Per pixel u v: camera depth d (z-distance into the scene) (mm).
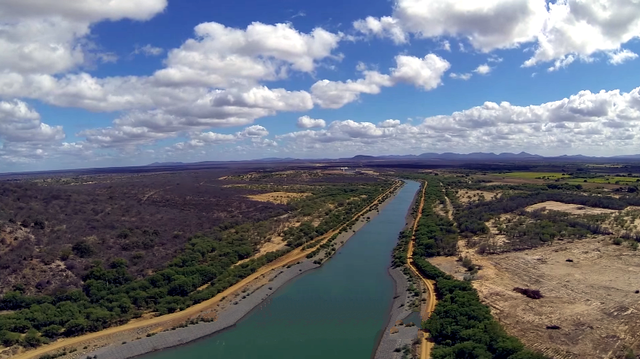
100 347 44438
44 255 57344
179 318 51094
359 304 55188
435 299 53344
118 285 56438
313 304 55594
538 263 63031
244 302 56094
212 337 47312
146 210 90625
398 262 71062
